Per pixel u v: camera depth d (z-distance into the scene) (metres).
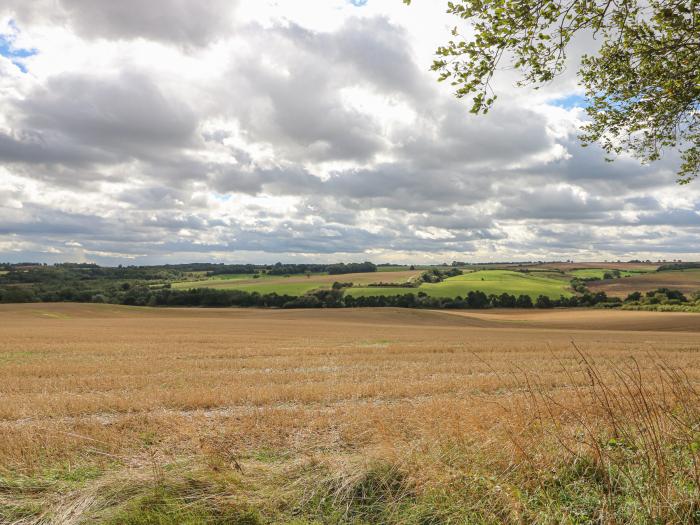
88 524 4.18
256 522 4.19
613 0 4.98
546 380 16.53
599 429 4.95
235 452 7.08
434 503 4.25
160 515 4.23
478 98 5.28
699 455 4.02
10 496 4.69
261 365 22.33
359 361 23.97
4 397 13.89
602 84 6.57
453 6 4.98
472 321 75.38
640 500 3.71
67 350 28.77
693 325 63.94
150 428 8.88
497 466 4.69
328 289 110.00
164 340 36.50
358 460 5.07
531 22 4.79
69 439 7.11
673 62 5.60
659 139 6.72
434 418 7.36
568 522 3.76
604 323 70.06
